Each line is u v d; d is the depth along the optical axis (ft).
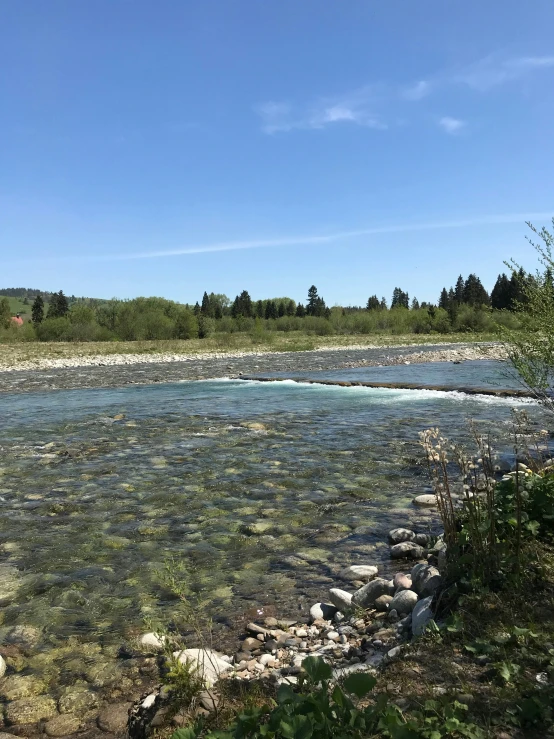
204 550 22.90
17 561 22.07
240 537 24.23
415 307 485.56
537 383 23.25
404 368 108.17
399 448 40.40
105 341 231.50
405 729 8.97
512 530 16.69
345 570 20.42
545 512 17.53
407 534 23.26
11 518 26.99
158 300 285.84
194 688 11.88
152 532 24.98
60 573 20.94
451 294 447.42
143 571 21.01
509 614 13.30
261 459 37.96
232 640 16.14
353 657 14.30
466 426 47.47
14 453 41.04
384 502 28.50
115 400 70.59
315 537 24.09
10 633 16.80
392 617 16.43
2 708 13.26
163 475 34.32
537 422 46.50
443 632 13.28
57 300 375.45
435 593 15.38
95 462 37.88
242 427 50.19
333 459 37.58
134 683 14.12
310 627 16.78
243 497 29.81
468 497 18.01
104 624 17.29
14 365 122.83
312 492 30.50
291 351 165.58
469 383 80.79
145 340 237.45
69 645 16.11
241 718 9.47
